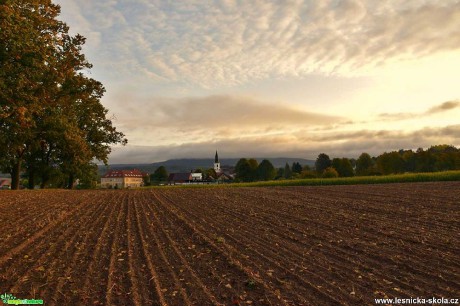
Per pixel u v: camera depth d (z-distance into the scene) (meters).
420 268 8.95
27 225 15.05
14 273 8.54
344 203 23.61
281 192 36.34
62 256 10.16
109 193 39.69
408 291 7.46
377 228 14.30
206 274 8.70
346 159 114.25
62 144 42.22
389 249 10.85
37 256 10.17
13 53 19.17
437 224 14.98
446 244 11.32
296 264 9.41
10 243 11.57
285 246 11.52
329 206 22.25
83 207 23.25
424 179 46.28
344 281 8.09
